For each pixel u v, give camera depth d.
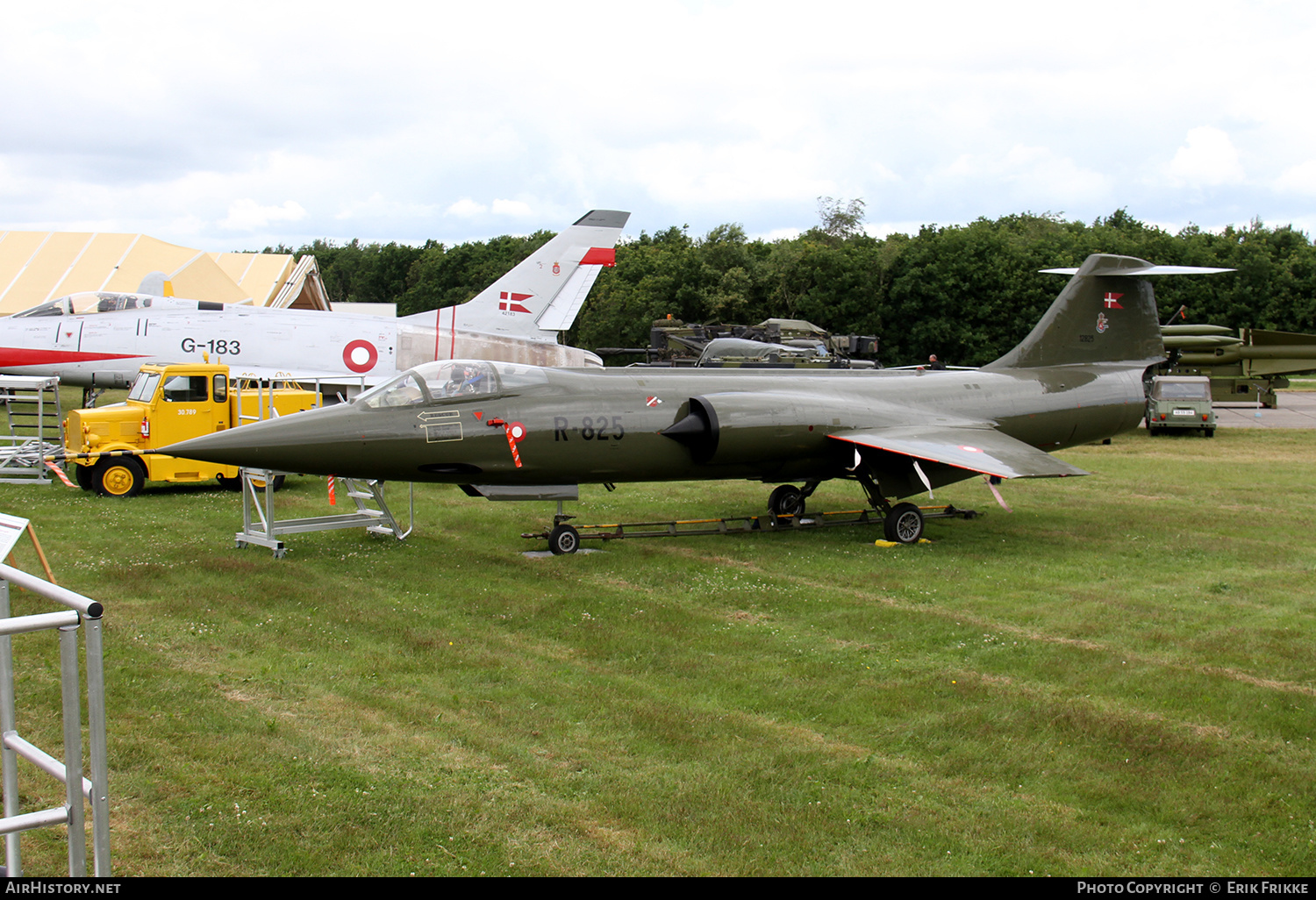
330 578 11.61
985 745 6.90
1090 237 71.88
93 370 22.75
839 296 61.75
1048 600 10.93
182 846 5.38
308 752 6.63
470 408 12.82
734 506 17.30
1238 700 7.79
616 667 8.55
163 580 11.24
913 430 14.55
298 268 52.81
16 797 4.49
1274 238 78.75
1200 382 29.12
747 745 6.84
